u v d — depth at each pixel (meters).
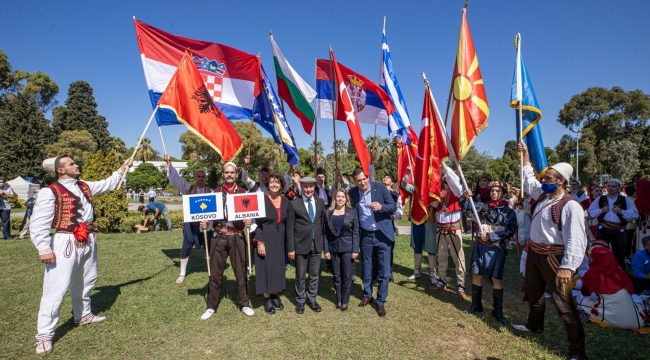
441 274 5.86
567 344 3.91
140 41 5.98
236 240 4.68
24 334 3.98
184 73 5.35
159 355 3.60
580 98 36.56
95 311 4.70
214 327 4.26
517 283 6.29
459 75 5.05
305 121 7.09
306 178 5.00
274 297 4.98
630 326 4.19
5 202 10.29
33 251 8.23
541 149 5.00
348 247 4.83
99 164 12.15
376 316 4.66
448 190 5.69
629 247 7.57
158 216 12.70
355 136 5.82
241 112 6.81
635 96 35.31
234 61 6.68
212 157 37.28
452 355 3.66
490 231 4.58
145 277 6.30
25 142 37.56
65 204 3.93
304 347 3.78
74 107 49.00
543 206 3.81
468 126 4.95
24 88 41.78
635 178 35.22
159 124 6.09
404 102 7.36
